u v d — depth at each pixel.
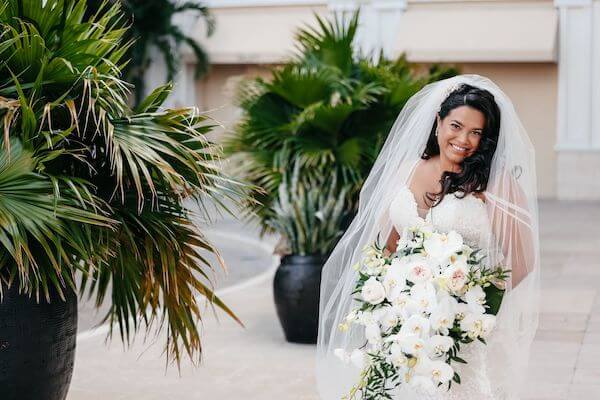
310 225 8.78
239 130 9.41
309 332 8.77
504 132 4.54
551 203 23.75
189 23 26.83
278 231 9.03
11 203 4.68
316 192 8.84
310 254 8.81
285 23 26.31
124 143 4.95
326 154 8.87
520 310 4.61
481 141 4.52
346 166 8.86
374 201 4.88
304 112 8.85
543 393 6.95
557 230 17.88
